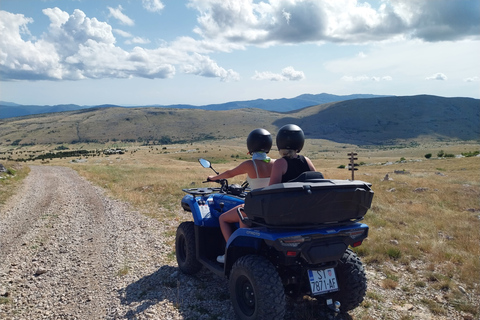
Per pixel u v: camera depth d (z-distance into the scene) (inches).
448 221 305.6
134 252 214.8
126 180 689.0
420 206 382.0
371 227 275.1
